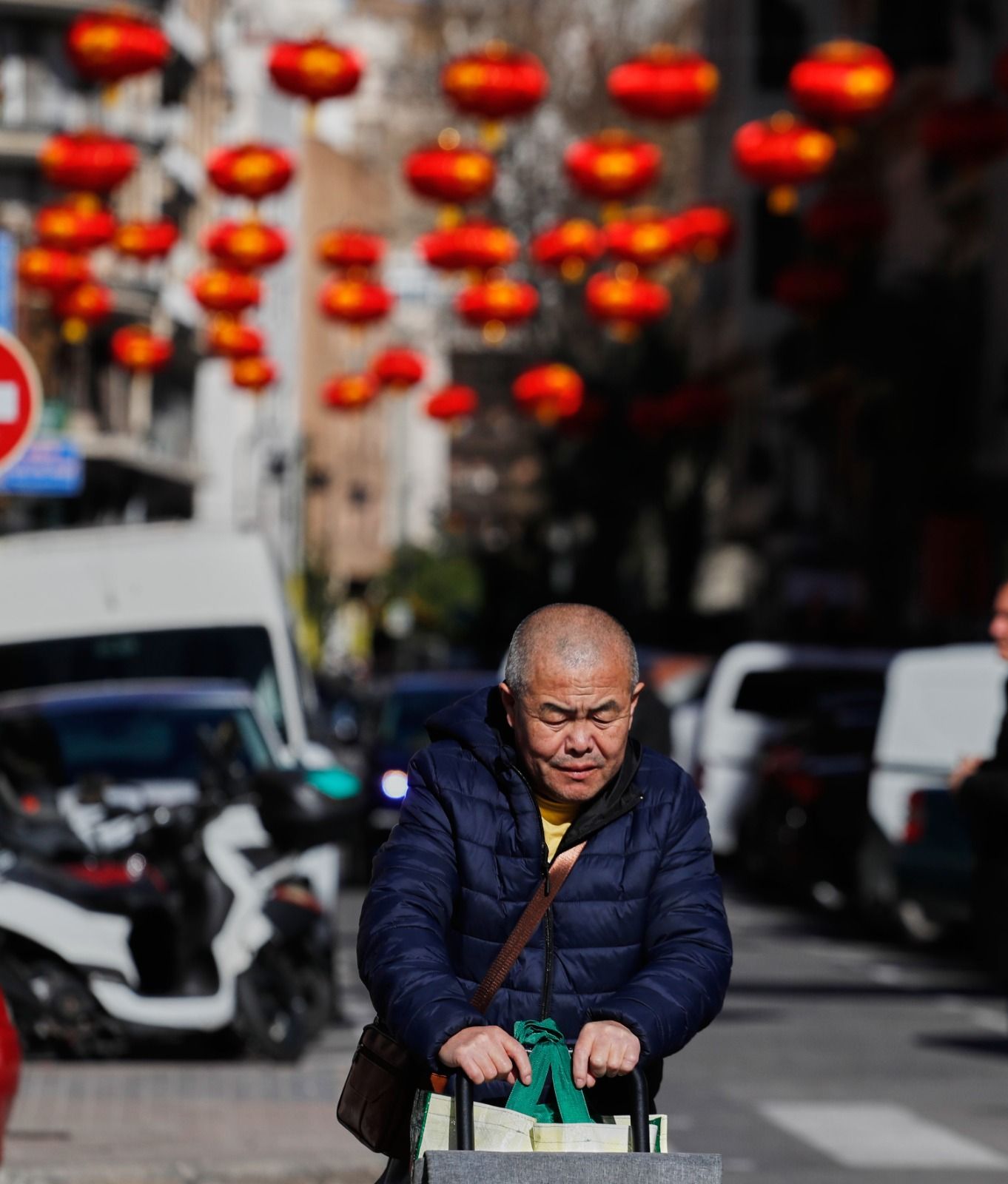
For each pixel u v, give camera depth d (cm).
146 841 2452
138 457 11281
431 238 4534
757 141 4025
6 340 2483
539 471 11969
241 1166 1755
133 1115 2069
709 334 13238
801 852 4519
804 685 5516
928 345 8469
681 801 953
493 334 4941
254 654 3328
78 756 2758
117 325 11131
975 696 4134
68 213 5269
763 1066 2639
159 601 3347
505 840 935
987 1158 2072
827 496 10506
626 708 921
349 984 3381
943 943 4022
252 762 2806
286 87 3747
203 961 2445
